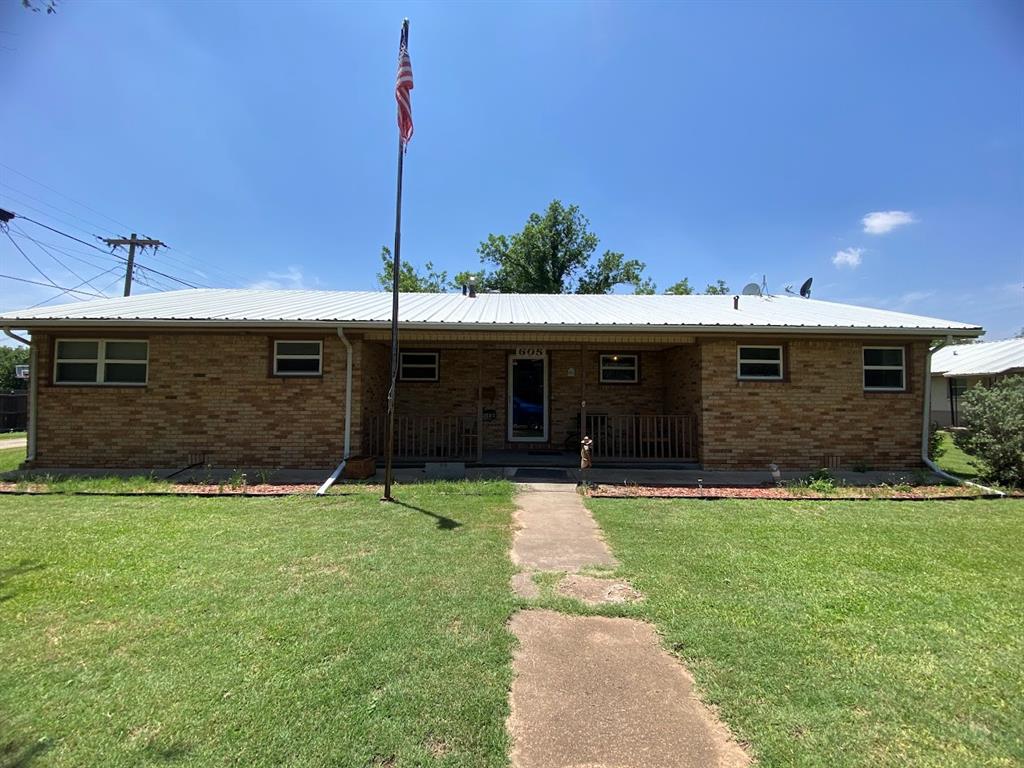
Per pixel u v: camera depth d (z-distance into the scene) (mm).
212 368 10289
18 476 9180
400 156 7711
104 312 10156
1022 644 3428
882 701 2801
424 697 2801
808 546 5574
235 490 8055
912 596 4223
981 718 2664
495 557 5102
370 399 11062
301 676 2979
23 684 2887
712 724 2627
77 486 8164
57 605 3914
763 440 10609
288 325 9711
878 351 10875
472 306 12531
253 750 2383
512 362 13141
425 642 3393
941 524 6535
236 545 5441
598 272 34031
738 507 7367
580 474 9898
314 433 10258
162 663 3107
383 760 2344
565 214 32719
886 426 10703
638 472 10164
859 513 7074
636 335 10438
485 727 2576
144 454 10203
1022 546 5617
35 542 5516
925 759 2377
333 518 6570
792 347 10695
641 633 3596
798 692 2887
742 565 4957
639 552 5328
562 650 3357
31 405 10219
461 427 12789
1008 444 8844
